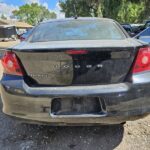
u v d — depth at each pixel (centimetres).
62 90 298
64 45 311
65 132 379
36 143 351
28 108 306
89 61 297
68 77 301
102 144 344
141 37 702
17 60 313
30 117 310
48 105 300
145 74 307
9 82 312
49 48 294
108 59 298
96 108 302
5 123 416
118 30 394
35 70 306
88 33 380
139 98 302
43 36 379
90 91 295
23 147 340
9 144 349
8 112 323
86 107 301
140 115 306
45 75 304
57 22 412
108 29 390
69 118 301
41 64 302
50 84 305
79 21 409
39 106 302
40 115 304
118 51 296
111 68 300
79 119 301
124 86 299
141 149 327
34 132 383
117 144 342
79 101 301
